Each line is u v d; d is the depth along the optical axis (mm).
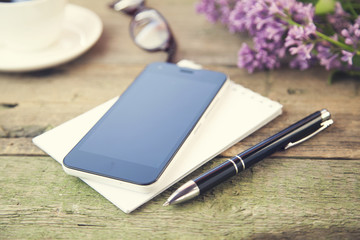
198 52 989
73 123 730
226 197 614
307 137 699
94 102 833
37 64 880
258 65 885
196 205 604
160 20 1019
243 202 606
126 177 578
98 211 600
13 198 627
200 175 604
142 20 1050
